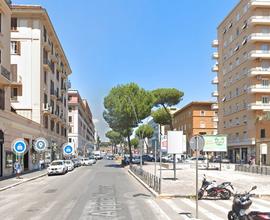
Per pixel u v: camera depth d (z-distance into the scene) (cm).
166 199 1925
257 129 6900
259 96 7075
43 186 2758
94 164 7812
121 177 3716
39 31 5341
